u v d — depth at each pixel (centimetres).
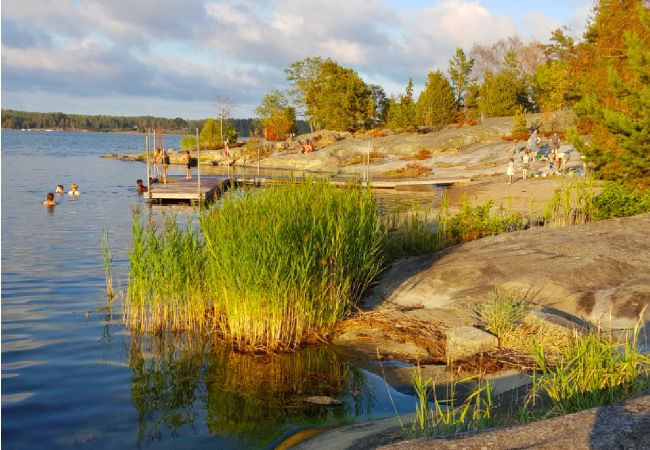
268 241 895
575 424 399
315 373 800
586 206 1589
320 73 8712
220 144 6975
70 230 1981
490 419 543
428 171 4244
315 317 963
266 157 5947
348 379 780
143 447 594
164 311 980
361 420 658
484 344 820
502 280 1060
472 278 1100
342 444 573
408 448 397
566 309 930
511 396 623
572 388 549
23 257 1525
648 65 1630
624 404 420
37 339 914
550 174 3048
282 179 1230
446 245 1470
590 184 1602
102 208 2586
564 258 1107
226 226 952
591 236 1242
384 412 679
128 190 3353
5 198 2873
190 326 980
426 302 1062
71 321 1006
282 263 905
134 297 979
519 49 8169
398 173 4266
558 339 793
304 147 5769
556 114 5203
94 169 4950
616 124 1636
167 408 687
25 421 645
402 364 820
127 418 659
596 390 533
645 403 416
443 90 6594
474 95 7125
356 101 7025
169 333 955
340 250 1023
